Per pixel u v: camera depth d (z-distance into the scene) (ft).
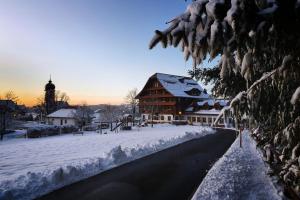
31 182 35.27
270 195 27.04
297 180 18.07
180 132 140.56
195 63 12.02
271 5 10.53
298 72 13.74
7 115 193.67
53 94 290.35
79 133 145.79
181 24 10.91
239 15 9.74
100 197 31.14
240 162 47.06
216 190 30.83
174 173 42.73
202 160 54.49
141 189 34.06
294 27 10.72
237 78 30.04
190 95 232.53
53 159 57.93
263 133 36.01
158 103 230.07
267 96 16.93
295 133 16.10
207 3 10.47
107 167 47.93
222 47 11.68
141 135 125.39
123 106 367.04
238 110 16.74
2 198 30.09
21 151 71.87
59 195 32.09
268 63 16.10
